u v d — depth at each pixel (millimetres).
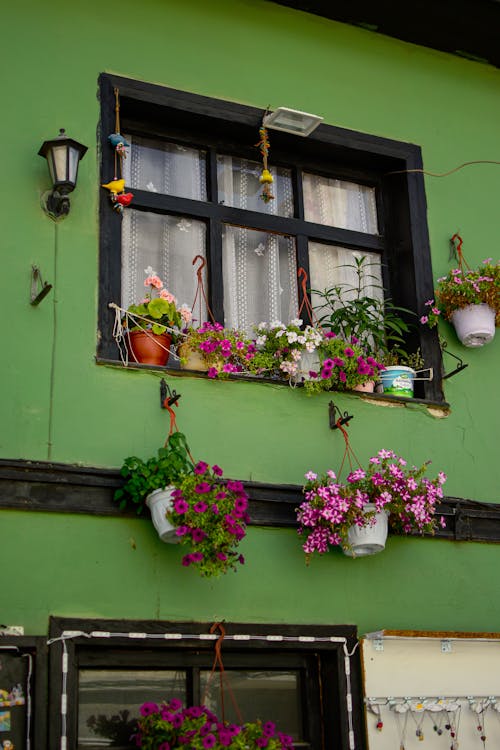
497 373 6238
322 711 5156
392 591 5422
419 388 6066
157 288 5547
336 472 5531
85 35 5781
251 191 6293
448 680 5219
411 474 5375
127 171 5965
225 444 5336
